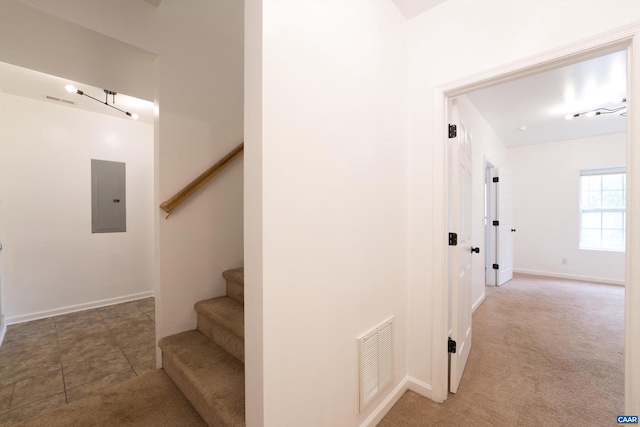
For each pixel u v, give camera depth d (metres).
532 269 5.17
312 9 1.13
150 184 3.94
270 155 0.97
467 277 2.14
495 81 1.50
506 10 1.43
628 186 1.14
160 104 1.80
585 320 2.96
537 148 5.10
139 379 1.70
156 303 1.85
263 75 0.95
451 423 1.49
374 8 1.50
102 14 1.56
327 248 1.21
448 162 1.75
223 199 2.11
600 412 1.58
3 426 1.51
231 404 1.21
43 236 3.13
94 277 3.47
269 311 0.97
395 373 1.66
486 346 2.39
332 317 1.23
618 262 4.40
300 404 1.09
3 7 1.33
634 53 1.11
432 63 1.69
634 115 1.12
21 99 3.00
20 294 2.99
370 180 1.46
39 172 3.12
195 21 1.95
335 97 1.24
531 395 1.72
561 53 1.27
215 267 2.06
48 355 2.27
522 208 5.27
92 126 3.46
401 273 1.73
